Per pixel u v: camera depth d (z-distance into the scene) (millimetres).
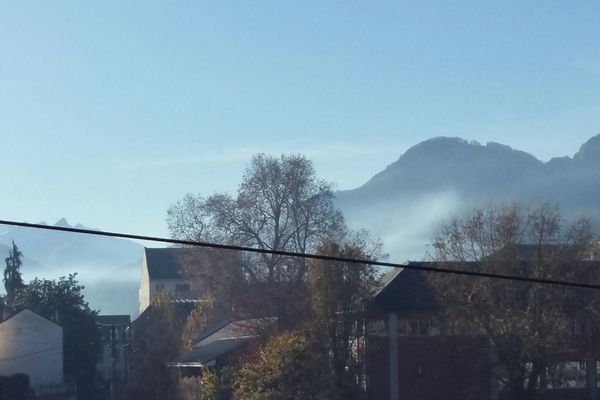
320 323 50969
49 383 79250
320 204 76125
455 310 53406
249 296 66375
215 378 51500
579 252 53719
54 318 86438
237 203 74750
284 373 47250
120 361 98938
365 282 52281
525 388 54188
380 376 53469
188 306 91438
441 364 54344
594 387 54625
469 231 54719
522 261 53125
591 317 53688
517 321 51906
